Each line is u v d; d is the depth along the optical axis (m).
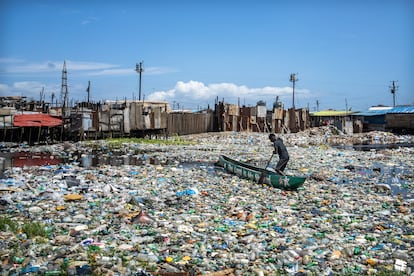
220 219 11.57
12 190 14.41
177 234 9.79
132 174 19.67
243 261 8.07
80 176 18.20
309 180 19.52
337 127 63.41
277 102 69.56
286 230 10.52
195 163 25.91
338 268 7.89
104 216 11.37
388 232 10.55
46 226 10.05
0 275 6.83
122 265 7.55
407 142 51.84
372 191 16.86
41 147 33.50
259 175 17.86
